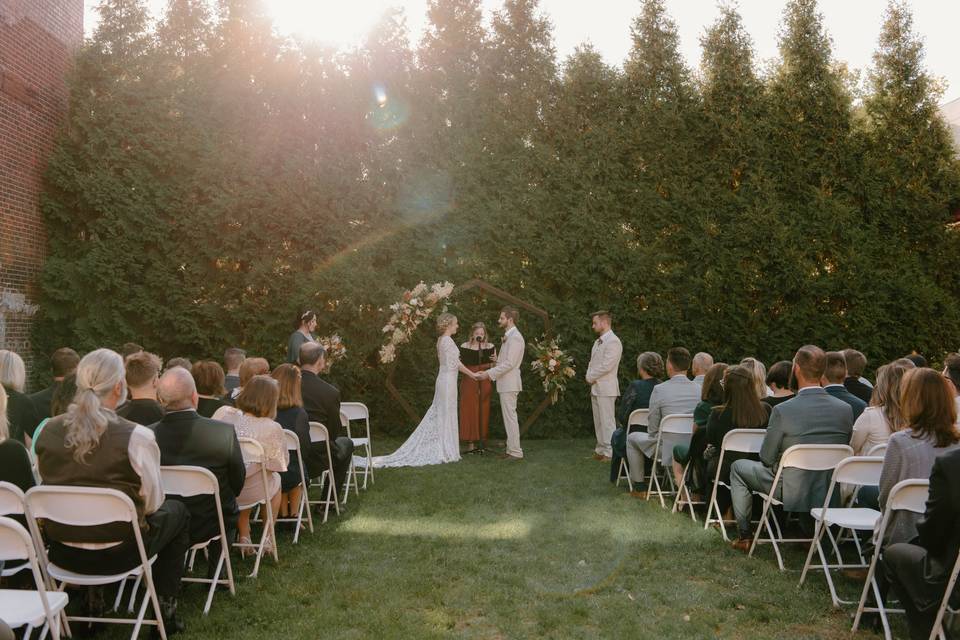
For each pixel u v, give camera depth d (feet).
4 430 10.71
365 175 34.81
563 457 28.73
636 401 22.17
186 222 32.71
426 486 22.56
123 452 9.80
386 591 13.12
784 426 14.56
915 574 9.77
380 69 34.91
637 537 16.71
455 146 35.24
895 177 37.29
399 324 29.43
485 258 35.37
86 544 9.93
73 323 31.60
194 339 32.78
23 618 8.48
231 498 12.85
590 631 11.47
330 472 18.43
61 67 33.35
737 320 35.29
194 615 11.89
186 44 34.60
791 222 36.04
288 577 13.85
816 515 13.50
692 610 12.43
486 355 29.73
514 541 16.43
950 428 10.89
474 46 36.50
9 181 30.09
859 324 35.94
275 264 33.30
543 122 36.65
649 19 37.24
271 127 33.96
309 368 19.19
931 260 37.76
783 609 12.53
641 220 36.32
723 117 36.63
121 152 32.45
